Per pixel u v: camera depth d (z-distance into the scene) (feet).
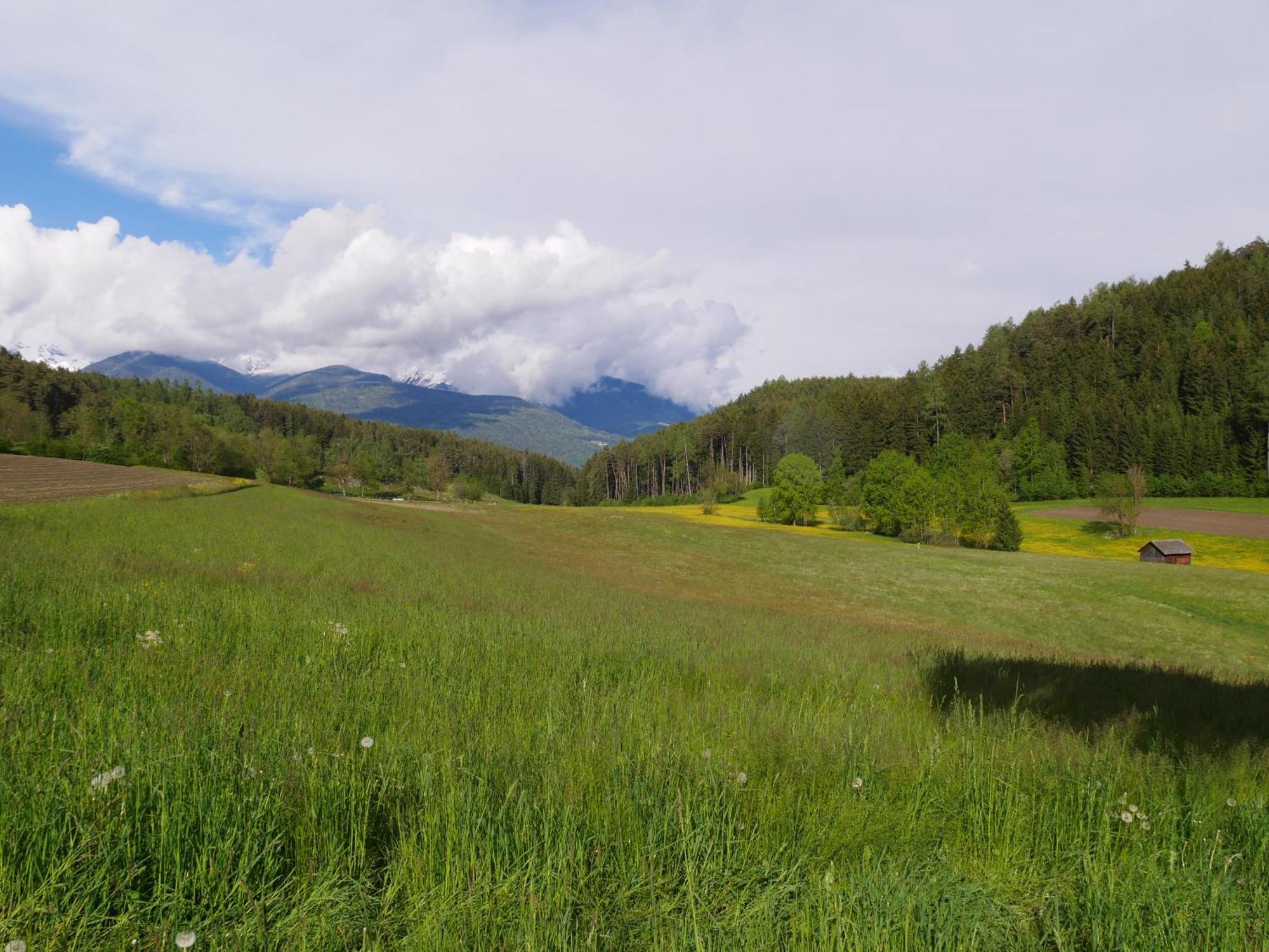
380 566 75.56
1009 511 205.05
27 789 9.24
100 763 10.23
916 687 26.94
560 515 236.84
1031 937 9.25
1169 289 449.89
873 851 11.00
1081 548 213.25
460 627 31.78
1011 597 122.93
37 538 57.26
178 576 40.06
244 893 8.31
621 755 13.33
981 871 11.07
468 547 130.62
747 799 12.42
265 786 10.58
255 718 13.75
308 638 23.90
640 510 317.42
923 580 138.41
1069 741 18.37
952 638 58.29
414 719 15.64
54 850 8.25
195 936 6.97
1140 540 213.25
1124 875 10.92
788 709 21.17
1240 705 25.25
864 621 86.28
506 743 14.03
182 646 20.26
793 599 116.57
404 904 8.63
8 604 22.53
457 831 9.82
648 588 109.29
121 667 17.07
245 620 26.32
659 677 24.59
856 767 14.62
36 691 14.38
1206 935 9.11
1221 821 13.33
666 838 10.73
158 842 8.99
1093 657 50.19
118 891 8.13
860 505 252.83
